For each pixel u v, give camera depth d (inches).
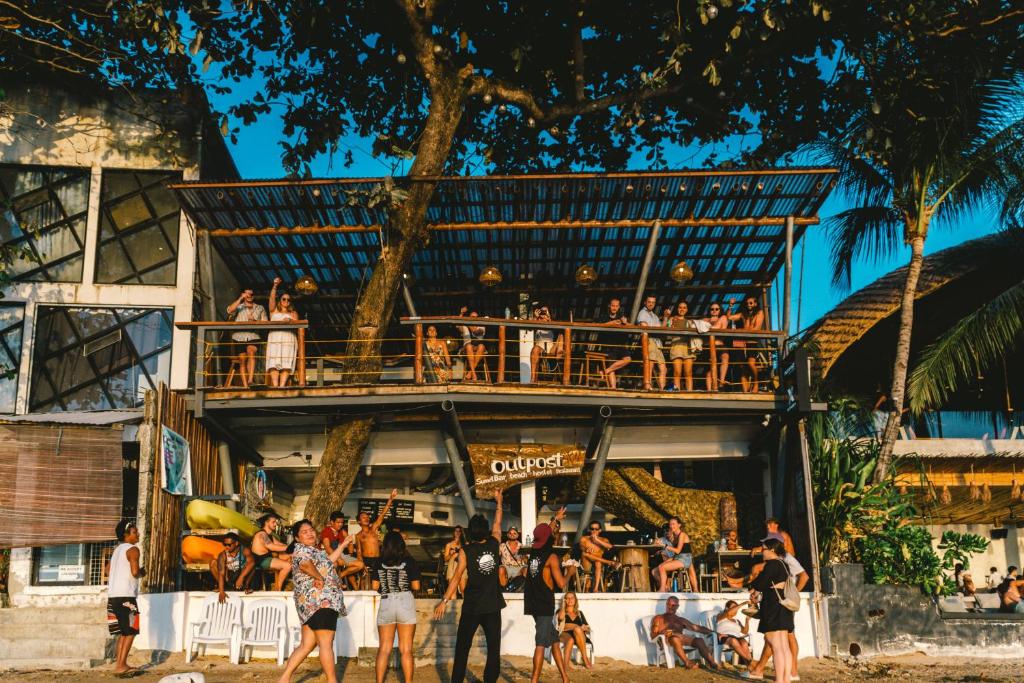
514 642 538.6
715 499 678.5
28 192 716.0
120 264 710.5
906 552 610.5
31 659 497.7
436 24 687.1
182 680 379.9
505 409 652.1
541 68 712.4
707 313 778.8
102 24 677.9
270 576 585.6
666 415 660.7
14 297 696.4
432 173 624.4
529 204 642.8
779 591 420.2
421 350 615.2
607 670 503.5
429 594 663.8
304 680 448.5
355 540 576.1
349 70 716.0
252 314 649.6
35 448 563.5
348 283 735.7
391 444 685.9
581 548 619.2
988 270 879.1
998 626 585.3
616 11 673.0
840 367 941.8
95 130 722.2
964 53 645.3
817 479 637.9
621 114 658.8
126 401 690.2
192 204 634.2
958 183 725.9
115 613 456.4
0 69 701.9
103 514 568.4
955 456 775.1
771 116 692.1
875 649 574.9
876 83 637.9
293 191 619.2
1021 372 896.9
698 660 535.8
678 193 626.2
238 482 695.1
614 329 628.7
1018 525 909.8
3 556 601.3
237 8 628.4
